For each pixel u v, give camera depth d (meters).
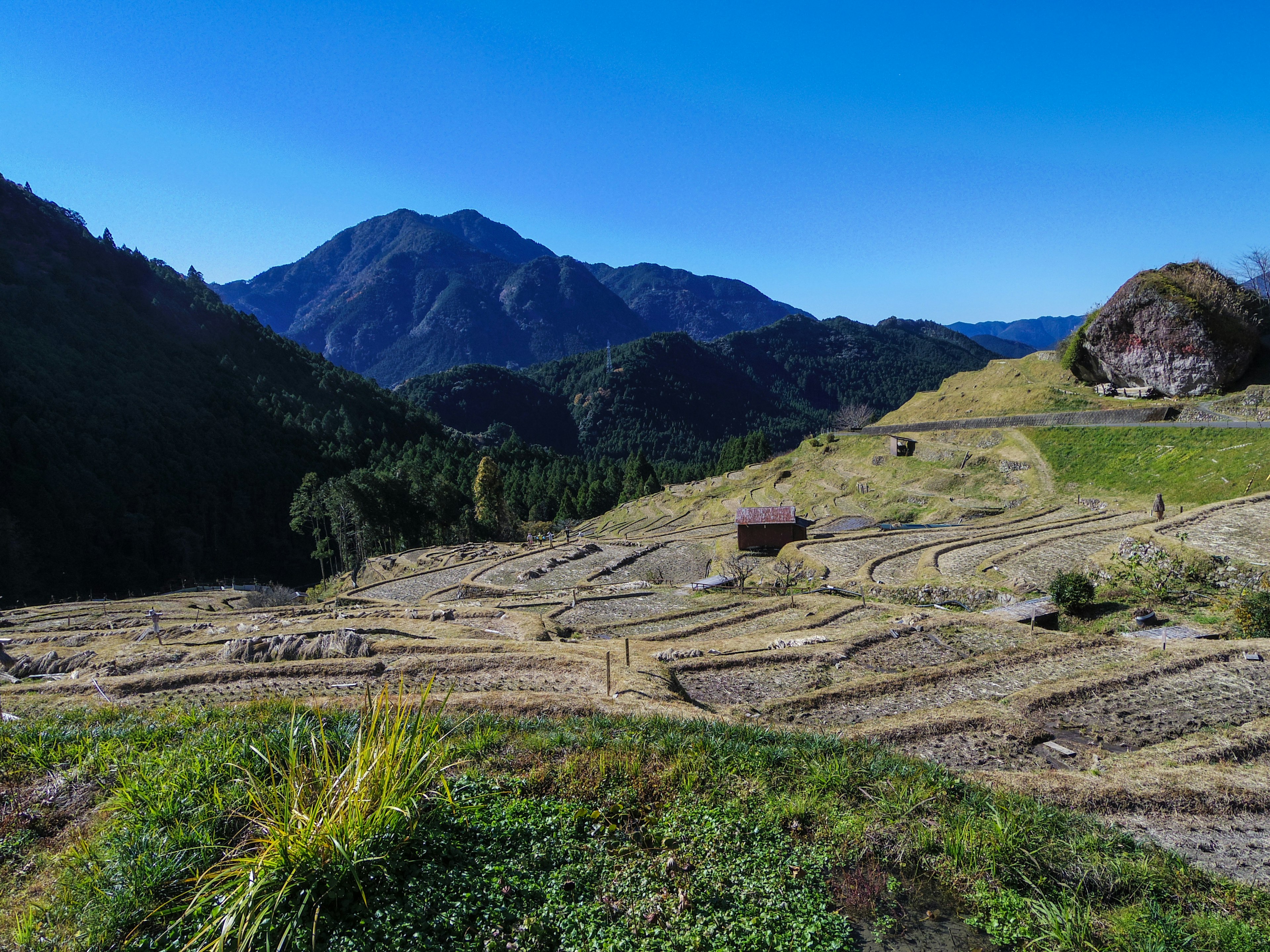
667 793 10.76
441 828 9.07
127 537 115.31
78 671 25.12
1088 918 8.29
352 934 7.25
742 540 61.03
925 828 10.12
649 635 30.39
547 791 10.72
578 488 159.62
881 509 77.75
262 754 9.67
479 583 54.91
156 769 10.70
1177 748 16.23
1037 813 10.87
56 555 104.38
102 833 9.24
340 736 11.30
